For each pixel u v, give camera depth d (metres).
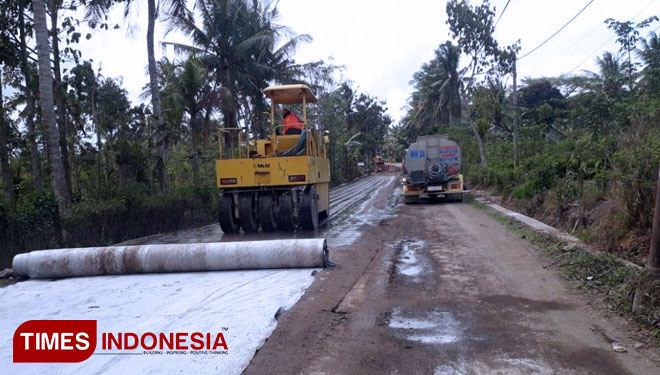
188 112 21.66
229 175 13.45
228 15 24.09
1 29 14.82
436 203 22.80
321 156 16.09
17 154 15.78
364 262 9.41
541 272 8.10
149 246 9.15
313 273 8.48
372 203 24.62
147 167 19.92
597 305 6.31
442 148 22.98
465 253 9.98
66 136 17.06
